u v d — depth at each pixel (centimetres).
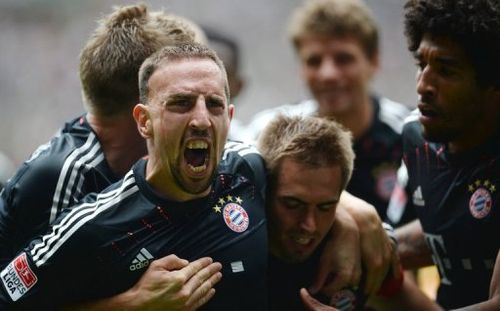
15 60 4456
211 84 772
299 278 910
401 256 1123
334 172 852
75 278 792
